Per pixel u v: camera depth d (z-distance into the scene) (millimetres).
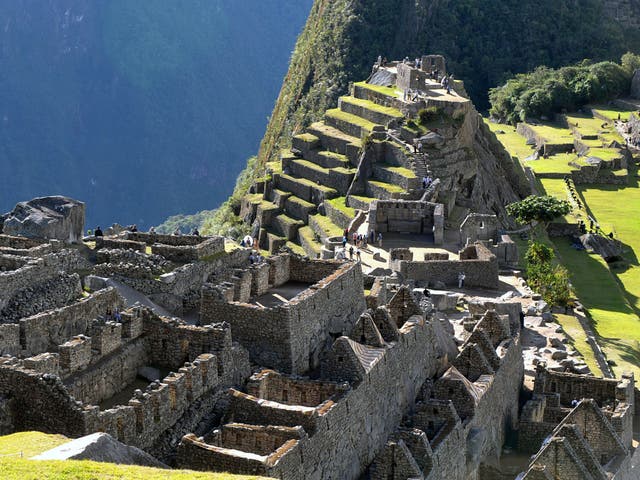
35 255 72875
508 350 82188
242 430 57531
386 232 124812
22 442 51406
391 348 69562
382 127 186750
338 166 188125
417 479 61062
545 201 176000
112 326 61969
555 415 82750
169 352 63750
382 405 67688
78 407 53969
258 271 74125
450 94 197875
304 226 183625
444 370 78875
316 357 69875
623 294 164375
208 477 48875
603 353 111000
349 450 62594
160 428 57375
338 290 73188
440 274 109312
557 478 71250
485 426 73938
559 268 135375
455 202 174375
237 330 67625
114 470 48125
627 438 82125
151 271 76500
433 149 181250
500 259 125750
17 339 60969
